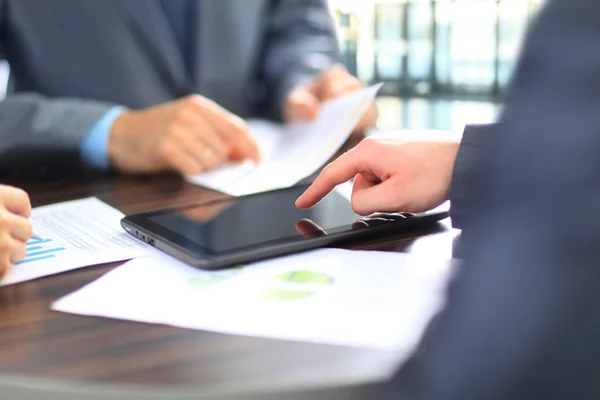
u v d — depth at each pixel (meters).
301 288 0.48
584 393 0.19
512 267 0.20
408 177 0.62
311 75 1.55
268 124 1.42
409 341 0.38
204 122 1.03
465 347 0.20
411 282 0.48
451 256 0.54
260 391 0.34
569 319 0.19
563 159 0.19
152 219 0.66
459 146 0.57
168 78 1.52
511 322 0.19
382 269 0.51
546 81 0.20
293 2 1.67
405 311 0.43
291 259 0.55
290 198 0.73
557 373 0.19
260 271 0.52
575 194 0.19
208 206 0.71
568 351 0.19
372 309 0.43
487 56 2.70
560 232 0.19
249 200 0.73
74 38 1.45
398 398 0.22
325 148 1.00
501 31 2.62
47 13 1.43
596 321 0.19
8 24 1.42
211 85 1.57
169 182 0.95
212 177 0.97
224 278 0.51
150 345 0.40
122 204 0.82
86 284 0.51
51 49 1.44
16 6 1.41
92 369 0.37
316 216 0.65
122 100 1.47
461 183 0.56
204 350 0.39
